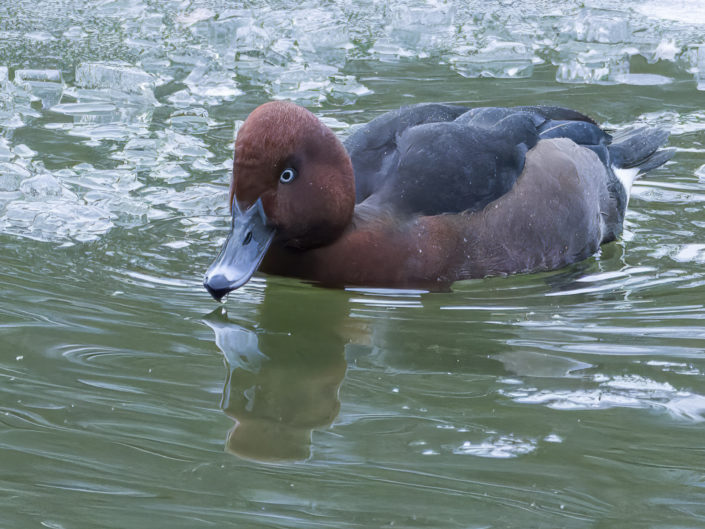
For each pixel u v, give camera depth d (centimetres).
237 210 688
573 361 610
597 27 1277
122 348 611
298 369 595
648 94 1123
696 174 957
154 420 527
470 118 825
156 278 723
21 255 750
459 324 667
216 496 461
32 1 1364
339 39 1256
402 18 1320
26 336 619
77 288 698
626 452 507
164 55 1201
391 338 644
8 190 874
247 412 540
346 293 718
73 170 917
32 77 1122
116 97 1091
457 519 448
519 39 1270
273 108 687
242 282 660
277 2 1388
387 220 726
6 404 536
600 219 822
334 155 699
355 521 445
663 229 856
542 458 500
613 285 742
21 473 473
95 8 1345
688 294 723
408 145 767
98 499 455
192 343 623
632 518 452
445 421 536
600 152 859
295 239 710
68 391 554
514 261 757
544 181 779
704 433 526
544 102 1098
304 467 488
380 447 508
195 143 986
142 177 913
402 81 1150
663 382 582
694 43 1250
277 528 438
